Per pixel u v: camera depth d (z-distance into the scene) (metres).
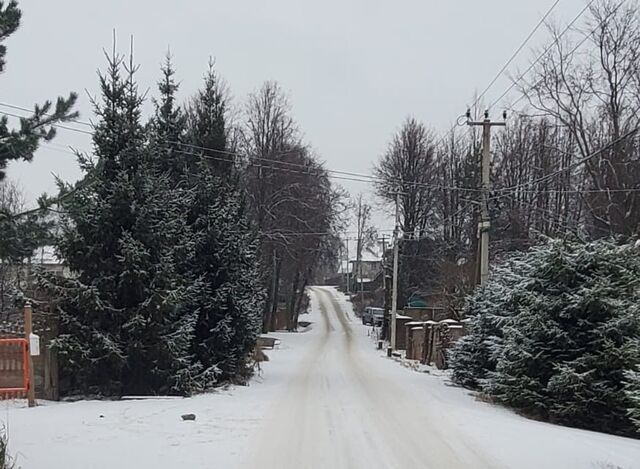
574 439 10.32
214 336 17.17
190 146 19.56
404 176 51.41
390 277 52.12
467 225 48.00
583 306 13.31
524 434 10.65
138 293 13.86
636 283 13.56
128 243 13.54
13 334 13.33
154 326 13.73
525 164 41.62
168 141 18.38
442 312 39.41
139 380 14.35
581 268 13.88
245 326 18.28
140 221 13.86
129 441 8.93
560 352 13.61
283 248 44.16
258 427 10.60
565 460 8.60
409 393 16.55
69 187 9.48
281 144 45.16
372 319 59.94
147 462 7.78
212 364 17.14
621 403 12.46
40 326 13.62
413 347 33.25
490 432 10.73
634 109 28.86
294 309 57.81
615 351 12.62
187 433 9.73
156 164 16.66
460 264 40.50
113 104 14.64
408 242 51.75
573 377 12.74
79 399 13.54
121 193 13.73
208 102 22.75
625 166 29.34
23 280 14.16
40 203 8.20
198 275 17.41
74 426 9.91
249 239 20.39
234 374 17.92
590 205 31.28
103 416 10.91
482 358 18.30
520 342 14.30
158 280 13.87
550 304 13.63
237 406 13.00
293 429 10.55
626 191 28.11
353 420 11.73
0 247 7.83
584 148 30.73
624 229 29.03
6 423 9.99
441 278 42.84
